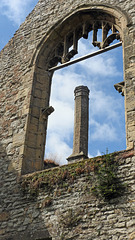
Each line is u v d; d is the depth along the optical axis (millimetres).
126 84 10062
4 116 12578
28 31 13898
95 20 12484
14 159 11305
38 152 11438
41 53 12984
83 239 8648
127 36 10852
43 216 9711
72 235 8883
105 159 9336
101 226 8555
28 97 12164
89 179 9391
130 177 8750
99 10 12086
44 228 9492
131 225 8148
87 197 9172
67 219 9141
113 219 8461
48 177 10219
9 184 10930
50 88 12789
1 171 11383
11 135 11891
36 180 10406
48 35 13039
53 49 13102
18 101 12469
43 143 11734
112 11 11695
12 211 10398
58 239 9047
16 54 13781
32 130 11688
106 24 12125
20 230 9906
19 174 10859
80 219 8961
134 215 8242
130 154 9016
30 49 13312
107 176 8977
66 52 12750
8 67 13727
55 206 9641
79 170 9656
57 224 9305
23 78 12836
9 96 12922
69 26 12938
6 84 13352
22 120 11883
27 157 11219
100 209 8789
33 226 9734
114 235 8258
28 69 12812
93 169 9406
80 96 24625
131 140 9195
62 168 10094
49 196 9930
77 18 12727
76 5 12859
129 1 11547
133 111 9555
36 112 12039
